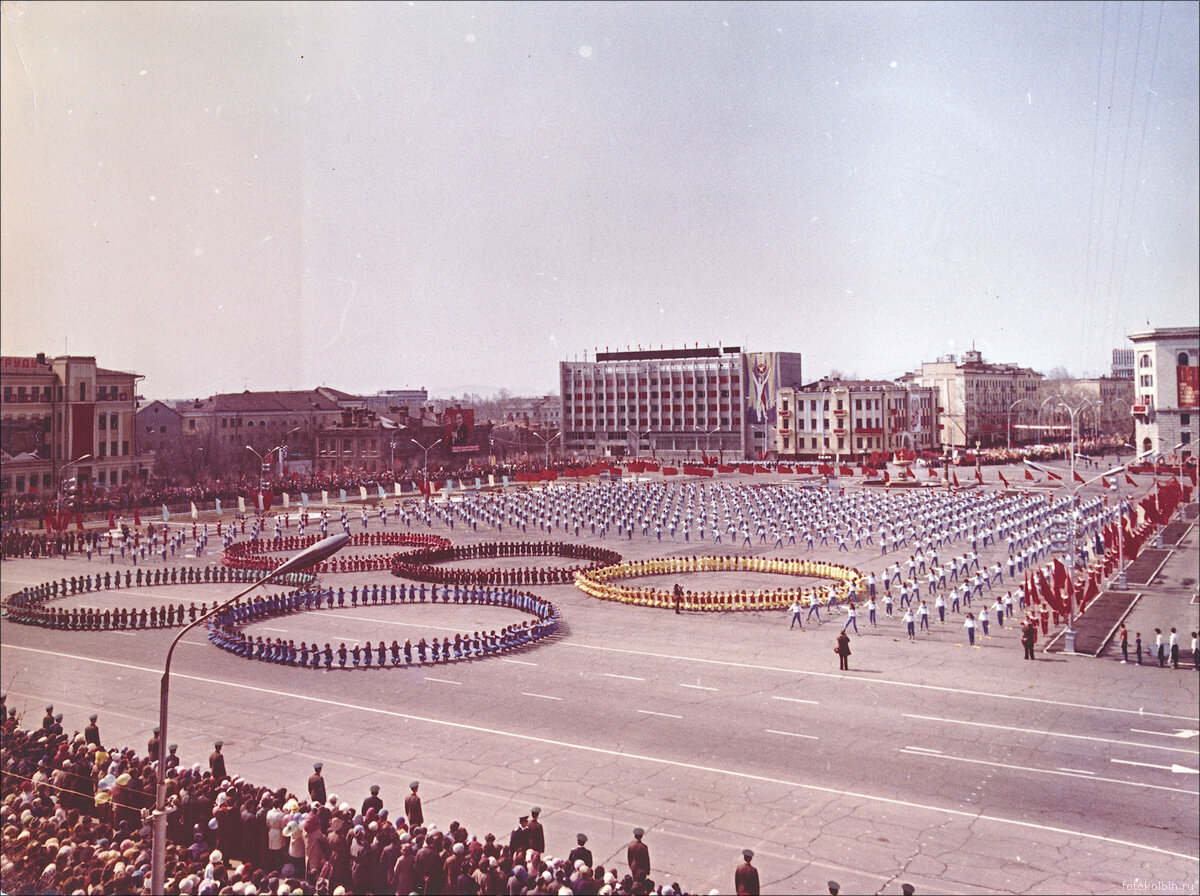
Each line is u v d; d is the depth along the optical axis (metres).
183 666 41.34
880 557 70.62
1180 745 29.00
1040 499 94.44
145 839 20.11
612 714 33.25
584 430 198.12
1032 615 48.78
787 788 26.16
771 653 42.12
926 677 37.56
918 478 135.88
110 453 120.00
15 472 107.06
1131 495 106.00
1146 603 52.44
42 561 77.06
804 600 49.69
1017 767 27.36
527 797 25.89
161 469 140.88
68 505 100.12
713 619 50.31
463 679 38.44
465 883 18.66
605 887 17.94
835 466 153.38
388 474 142.50
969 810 24.42
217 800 21.84
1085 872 20.95
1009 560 61.53
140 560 76.69
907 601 50.78
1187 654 41.03
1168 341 142.12
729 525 86.56
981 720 31.84
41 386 111.56
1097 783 26.05
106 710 34.66
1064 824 23.44
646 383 191.00
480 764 28.45
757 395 179.38
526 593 53.72
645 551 76.00
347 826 20.77
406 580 63.72
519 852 19.81
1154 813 23.95
